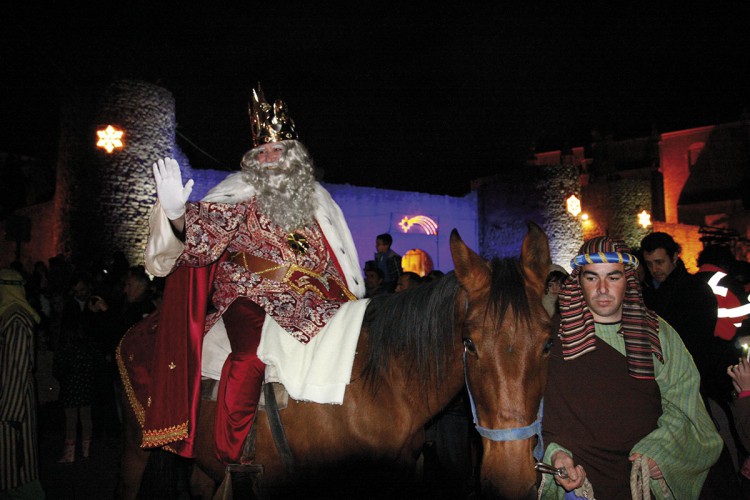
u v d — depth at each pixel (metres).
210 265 3.46
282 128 3.63
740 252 31.30
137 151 22.22
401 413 3.10
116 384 9.45
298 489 3.14
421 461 3.42
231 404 3.10
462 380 3.04
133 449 3.69
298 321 3.25
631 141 40.84
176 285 3.41
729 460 3.62
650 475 2.99
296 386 3.07
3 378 4.91
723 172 38.59
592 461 3.00
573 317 3.04
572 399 3.04
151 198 22.44
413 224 27.23
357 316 3.22
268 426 3.16
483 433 2.61
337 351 3.12
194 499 4.24
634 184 38.44
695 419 3.03
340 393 3.01
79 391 8.07
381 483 3.08
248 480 3.18
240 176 3.58
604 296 3.00
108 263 15.34
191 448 3.16
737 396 3.59
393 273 10.14
